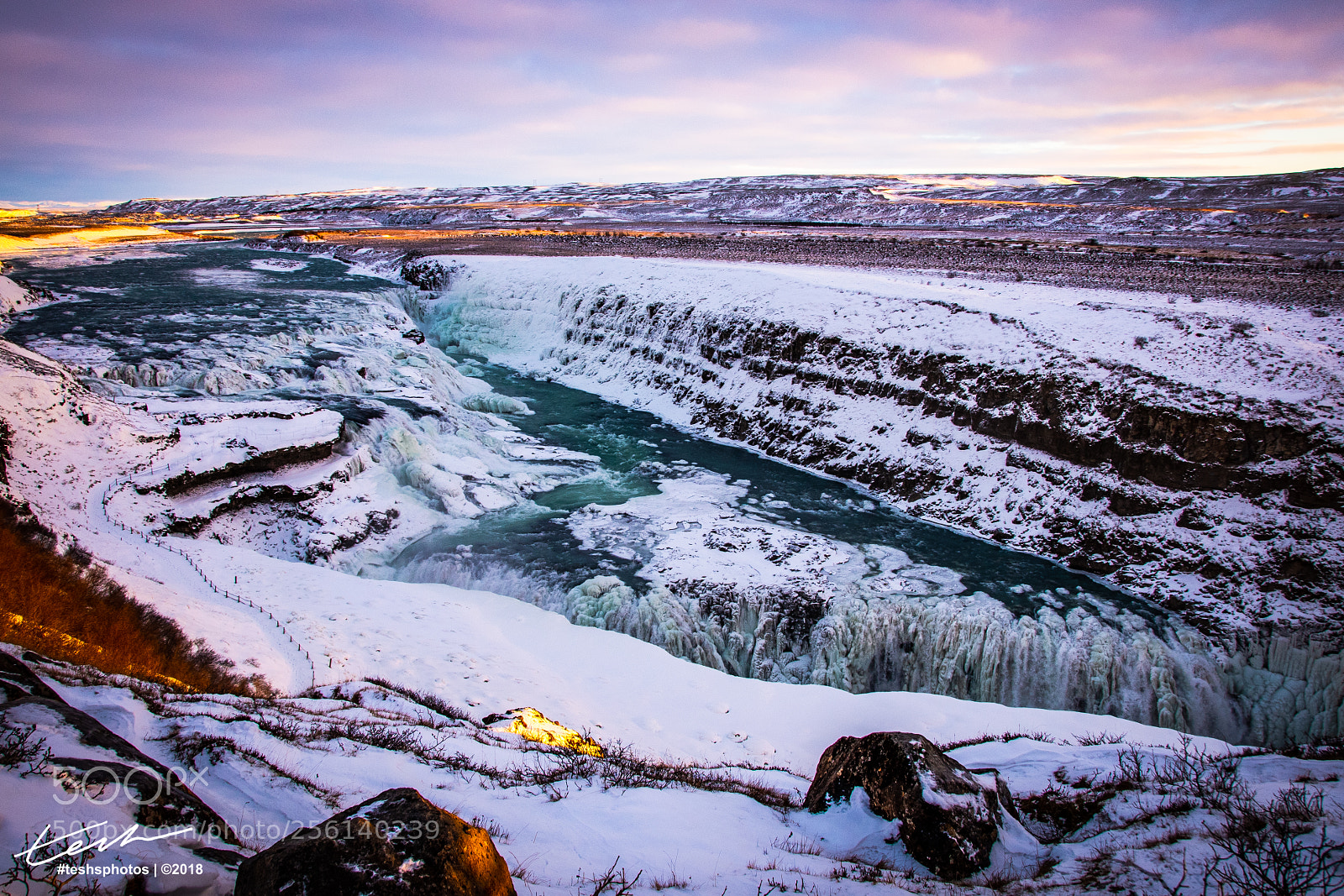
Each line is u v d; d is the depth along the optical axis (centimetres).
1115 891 723
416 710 1347
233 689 1352
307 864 495
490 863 552
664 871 751
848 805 941
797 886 730
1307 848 711
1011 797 997
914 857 827
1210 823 832
